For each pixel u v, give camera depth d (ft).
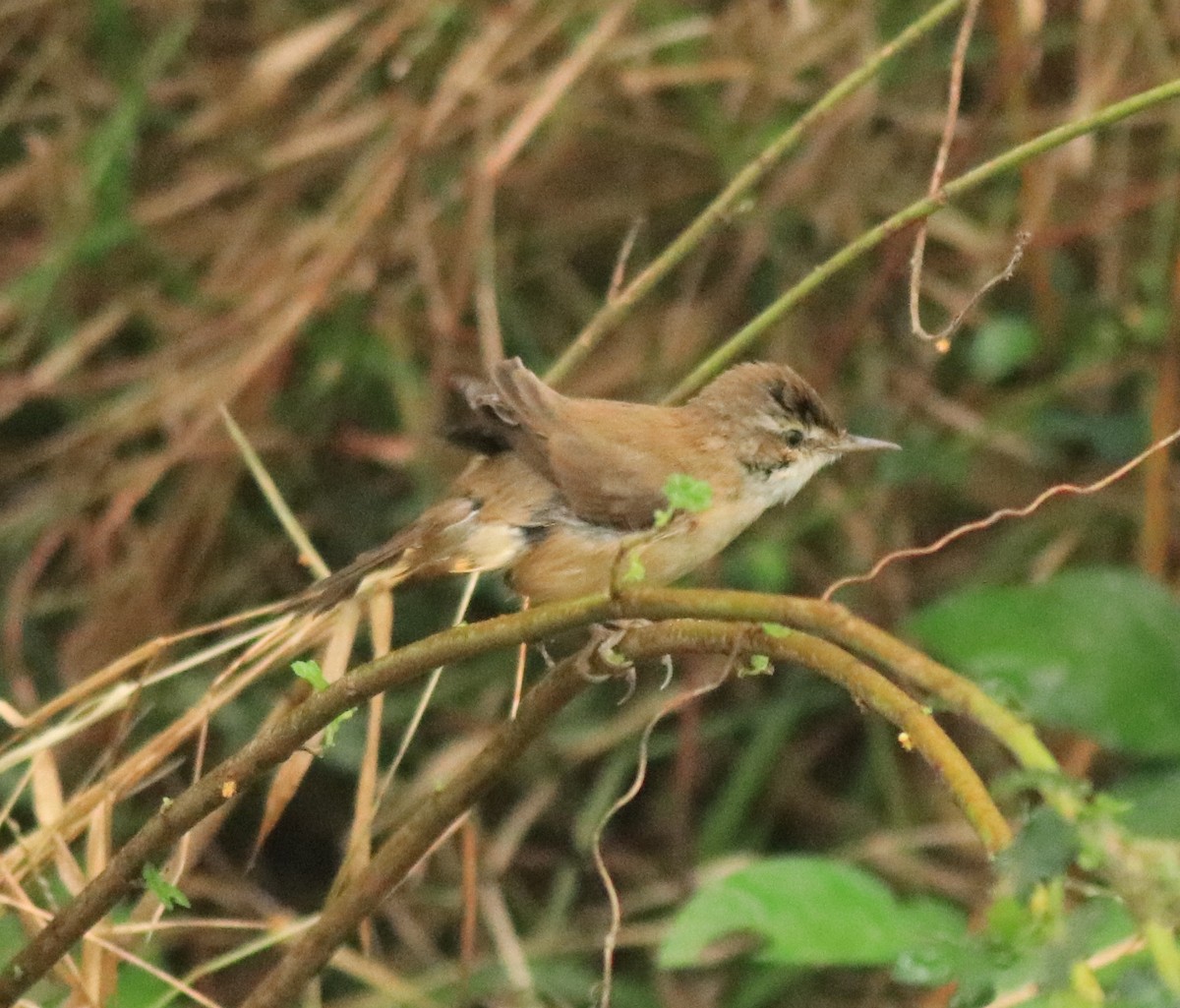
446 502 23.07
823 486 38.42
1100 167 38.91
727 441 24.98
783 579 36.70
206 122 40.65
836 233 39.32
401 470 39.17
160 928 21.97
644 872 36.06
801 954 20.92
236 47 42.01
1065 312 38.60
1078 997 11.09
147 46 41.24
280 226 40.27
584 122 39.52
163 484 39.22
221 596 38.40
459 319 39.58
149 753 21.62
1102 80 37.63
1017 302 39.68
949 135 22.40
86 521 38.63
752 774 35.70
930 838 34.73
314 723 17.57
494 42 38.55
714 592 15.26
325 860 36.81
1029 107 38.78
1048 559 36.99
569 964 35.01
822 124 38.99
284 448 38.58
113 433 38.52
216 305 39.60
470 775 18.57
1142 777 25.55
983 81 39.37
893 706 14.46
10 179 40.60
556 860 36.81
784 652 15.65
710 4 40.57
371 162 38.81
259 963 35.06
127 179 40.37
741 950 34.06
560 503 23.07
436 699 36.68
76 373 39.96
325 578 22.15
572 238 40.34
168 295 40.32
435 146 39.42
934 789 36.63
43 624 39.09
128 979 25.17
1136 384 38.63
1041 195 37.42
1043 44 38.60
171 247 40.47
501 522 22.97
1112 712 25.61
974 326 39.42
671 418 24.90
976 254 38.70
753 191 39.32
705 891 21.77
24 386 39.14
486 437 23.82
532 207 40.04
